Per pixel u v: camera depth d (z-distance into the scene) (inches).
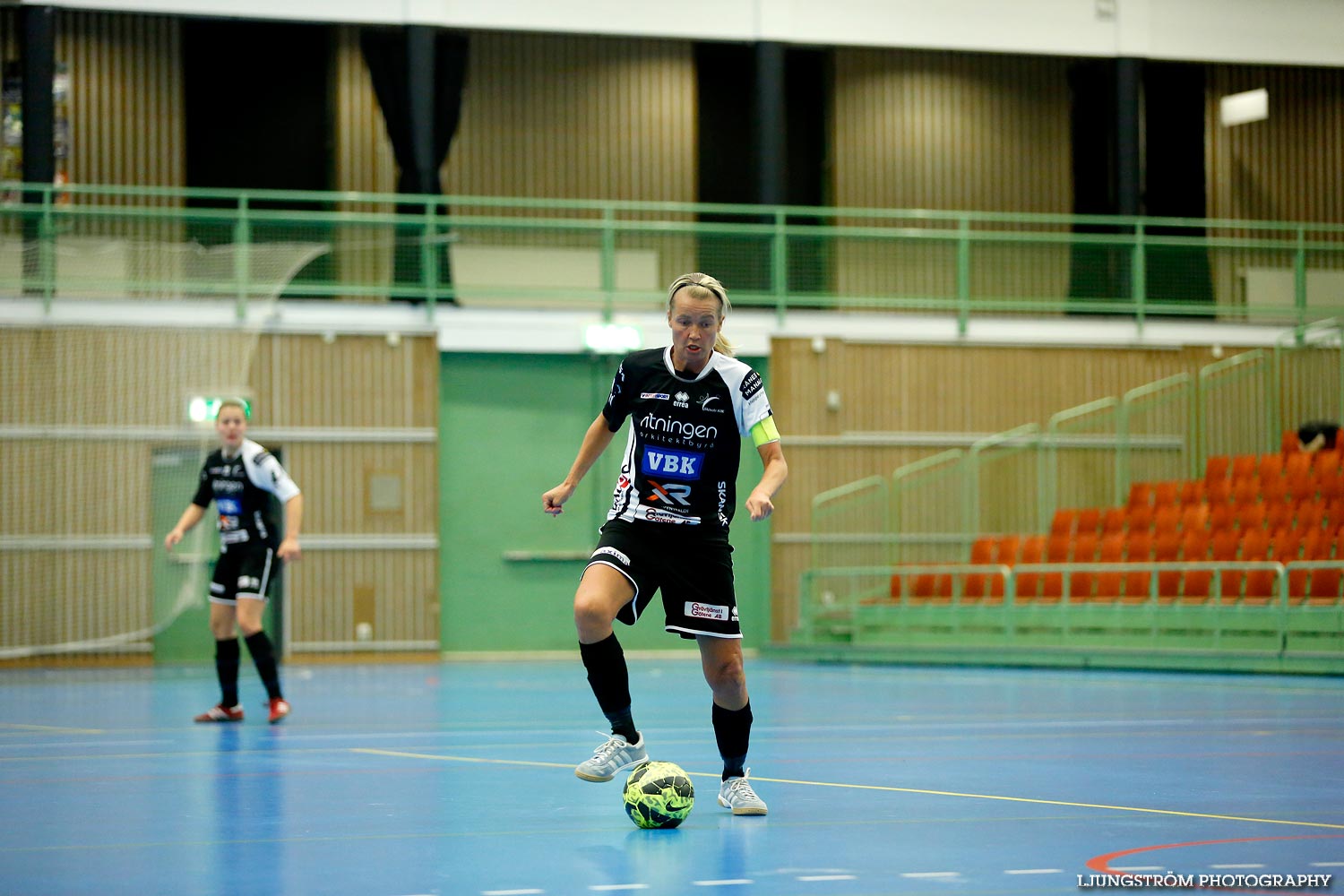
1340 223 1470.2
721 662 303.6
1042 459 1267.2
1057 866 240.4
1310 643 843.4
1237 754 436.5
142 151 1280.8
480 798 335.6
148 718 610.5
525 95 1366.9
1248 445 1222.3
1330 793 339.6
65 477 1119.6
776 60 1311.5
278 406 1170.6
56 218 1123.3
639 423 302.0
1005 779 373.7
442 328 1202.6
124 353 1130.0
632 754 312.0
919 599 1155.3
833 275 1272.1
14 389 1112.2
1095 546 1066.7
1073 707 637.9
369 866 243.3
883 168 1424.7
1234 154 1457.9
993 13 1347.2
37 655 1111.0
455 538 1210.6
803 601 1209.4
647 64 1392.7
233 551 582.2
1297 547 908.6
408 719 598.5
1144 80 1459.2
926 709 637.9
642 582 301.6
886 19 1331.2
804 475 1261.1
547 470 1227.9
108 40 1274.6
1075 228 1448.1
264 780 376.8
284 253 1154.7
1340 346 1125.7
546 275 1246.9
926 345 1284.4
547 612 1224.2
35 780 378.0
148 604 1134.4
